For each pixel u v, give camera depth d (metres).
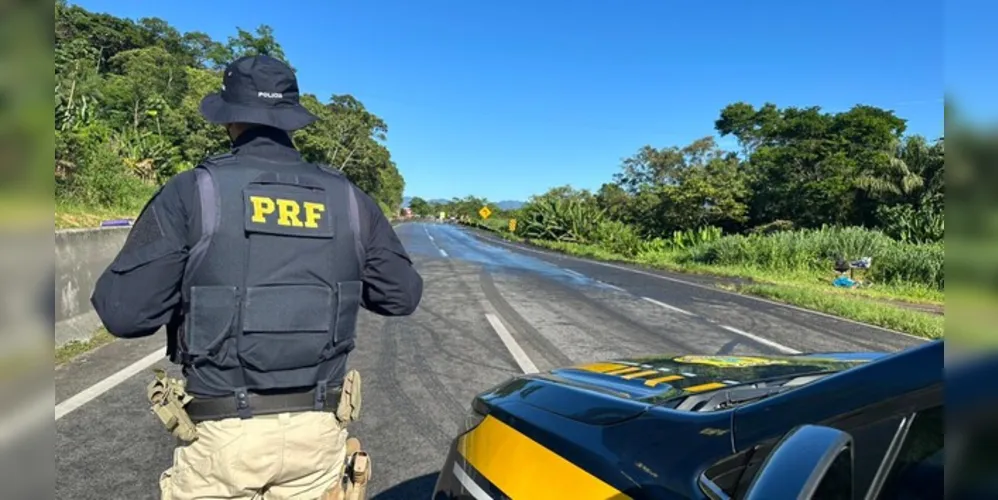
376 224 2.02
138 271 1.65
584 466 1.75
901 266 18.64
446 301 10.78
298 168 1.92
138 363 5.83
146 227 1.70
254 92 1.88
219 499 1.77
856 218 33.16
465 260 20.69
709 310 10.94
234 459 1.73
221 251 1.72
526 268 18.44
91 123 15.13
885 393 1.38
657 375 2.47
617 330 8.59
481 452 2.14
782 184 37.78
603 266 20.80
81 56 15.70
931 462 1.26
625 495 1.61
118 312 1.65
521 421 2.07
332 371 1.89
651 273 18.66
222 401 1.74
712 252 24.88
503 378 5.84
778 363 2.72
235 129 1.97
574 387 2.23
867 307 11.45
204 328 1.71
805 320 10.21
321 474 1.88
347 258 1.90
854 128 36.97
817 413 1.48
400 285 2.05
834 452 1.21
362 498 2.10
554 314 9.76
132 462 3.71
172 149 21.14
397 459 3.94
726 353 7.43
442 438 4.29
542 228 41.81
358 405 1.94
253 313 1.72
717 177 42.56
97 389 5.03
